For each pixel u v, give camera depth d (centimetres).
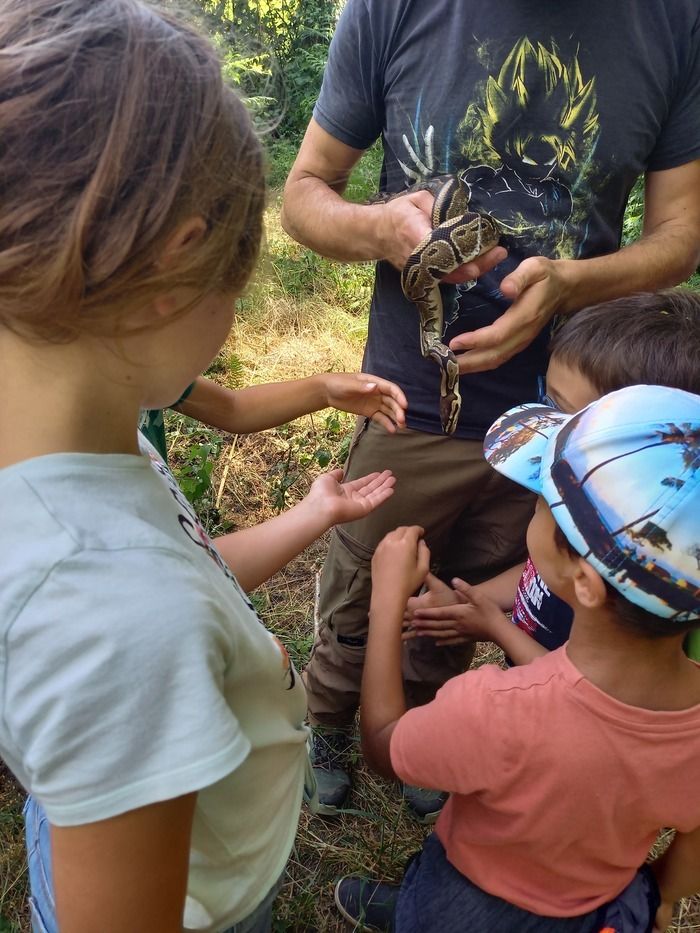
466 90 235
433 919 184
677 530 128
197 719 95
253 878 152
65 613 91
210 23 114
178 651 95
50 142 83
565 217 249
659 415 135
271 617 395
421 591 329
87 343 95
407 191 261
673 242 259
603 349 194
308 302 650
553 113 234
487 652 382
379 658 200
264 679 136
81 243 84
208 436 501
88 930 96
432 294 249
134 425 111
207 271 97
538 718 150
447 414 250
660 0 223
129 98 84
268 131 118
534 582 230
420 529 220
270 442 514
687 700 151
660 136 256
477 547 304
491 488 278
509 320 219
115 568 96
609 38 224
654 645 143
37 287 85
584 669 151
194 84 91
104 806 91
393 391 246
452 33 232
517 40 226
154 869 97
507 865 174
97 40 86
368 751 196
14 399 98
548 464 150
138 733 92
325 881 286
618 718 146
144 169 85
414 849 296
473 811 174
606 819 155
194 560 110
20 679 91
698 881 178
